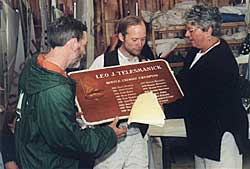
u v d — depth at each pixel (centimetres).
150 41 478
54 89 191
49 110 191
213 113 246
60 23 199
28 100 199
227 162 250
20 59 321
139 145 250
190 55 259
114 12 506
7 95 297
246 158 392
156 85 239
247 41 425
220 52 242
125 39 241
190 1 500
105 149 210
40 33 390
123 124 238
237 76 246
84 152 202
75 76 227
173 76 245
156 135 304
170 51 469
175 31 480
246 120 257
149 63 243
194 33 243
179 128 307
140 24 241
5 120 252
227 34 465
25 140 203
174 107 260
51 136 194
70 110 194
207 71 242
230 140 249
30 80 198
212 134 248
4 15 297
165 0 513
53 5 423
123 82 234
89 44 430
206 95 245
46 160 201
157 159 324
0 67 289
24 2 353
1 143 242
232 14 466
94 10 501
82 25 204
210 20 241
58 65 198
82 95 224
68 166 209
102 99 227
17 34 323
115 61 246
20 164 208
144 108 221
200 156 257
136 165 249
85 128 212
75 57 202
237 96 249
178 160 429
